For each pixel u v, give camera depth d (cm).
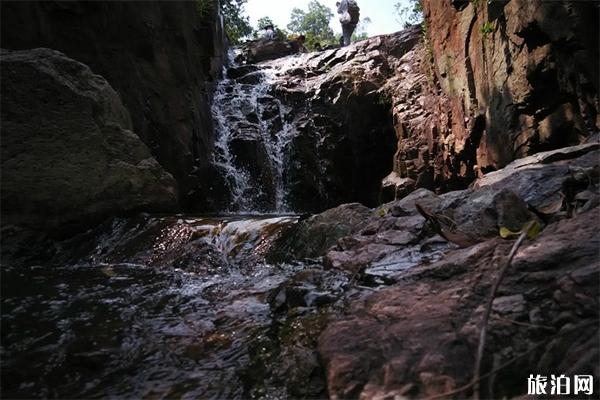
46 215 573
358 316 298
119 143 655
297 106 1415
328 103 1377
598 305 233
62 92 606
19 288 446
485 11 789
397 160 1204
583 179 414
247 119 1332
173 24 927
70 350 331
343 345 267
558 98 616
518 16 634
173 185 706
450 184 1051
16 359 320
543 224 377
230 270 507
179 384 292
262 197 1244
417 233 434
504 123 737
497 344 240
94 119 638
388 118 1328
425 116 1152
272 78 1516
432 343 250
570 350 222
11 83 576
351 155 1372
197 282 471
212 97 1266
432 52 1113
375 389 233
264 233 547
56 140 594
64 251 566
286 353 293
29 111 582
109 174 627
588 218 326
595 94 533
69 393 284
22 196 560
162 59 895
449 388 224
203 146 1045
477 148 881
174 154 904
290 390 262
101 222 617
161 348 334
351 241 457
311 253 495
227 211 1125
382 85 1362
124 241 575
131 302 416
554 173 439
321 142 1358
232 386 286
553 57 593
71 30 728
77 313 391
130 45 823
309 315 334
